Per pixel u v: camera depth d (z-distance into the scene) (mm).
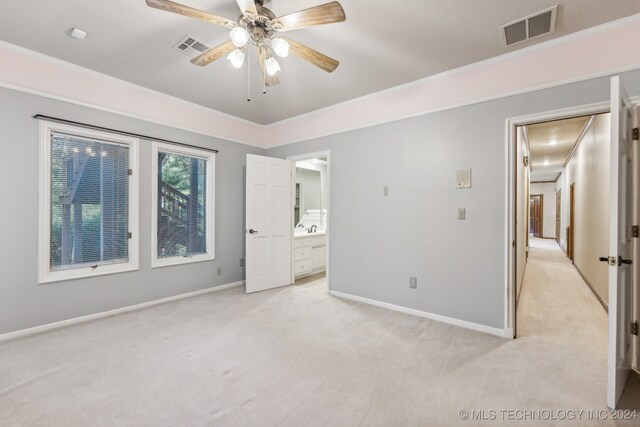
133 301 3260
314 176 5891
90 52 2586
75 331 2680
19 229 2562
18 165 2553
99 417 1570
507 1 1914
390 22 2133
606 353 2295
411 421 1545
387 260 3342
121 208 3199
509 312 2578
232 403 1690
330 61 2027
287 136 4379
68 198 2869
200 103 3762
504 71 2584
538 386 1855
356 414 1600
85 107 2902
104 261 3084
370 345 2422
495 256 2652
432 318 3008
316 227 5746
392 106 3283
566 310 3344
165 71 2920
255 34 1830
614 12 2014
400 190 3234
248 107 3902
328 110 3869
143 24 2184
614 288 1637
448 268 2912
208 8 2014
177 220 3748
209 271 4000
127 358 2195
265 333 2654
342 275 3770
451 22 2133
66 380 1909
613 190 1653
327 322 2920
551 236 12352
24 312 2586
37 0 1924
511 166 2584
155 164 3432
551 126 4617
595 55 2188
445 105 2916
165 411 1620
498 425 1517
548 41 2355
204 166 4043
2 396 1742
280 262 4312
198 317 3043
